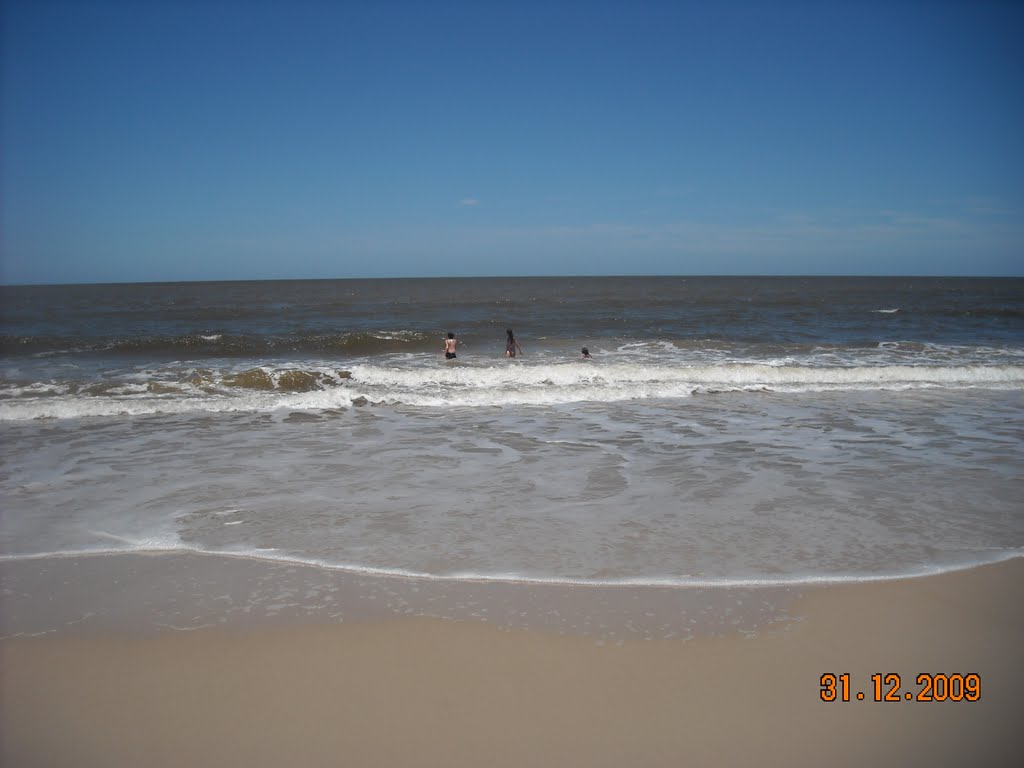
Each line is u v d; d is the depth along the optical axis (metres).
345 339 21.95
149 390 12.96
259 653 4.01
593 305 44.06
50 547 5.66
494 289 85.94
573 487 7.26
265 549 5.61
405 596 4.73
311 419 10.84
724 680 3.73
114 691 3.65
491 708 3.49
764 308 40.25
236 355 19.55
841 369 14.84
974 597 4.70
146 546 5.68
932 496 6.89
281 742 3.24
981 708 3.51
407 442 9.34
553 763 3.09
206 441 9.41
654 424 10.45
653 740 3.25
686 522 6.16
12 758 3.13
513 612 4.48
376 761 3.10
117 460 8.40
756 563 5.25
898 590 4.80
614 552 5.48
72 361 17.84
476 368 14.90
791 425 10.35
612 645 4.06
